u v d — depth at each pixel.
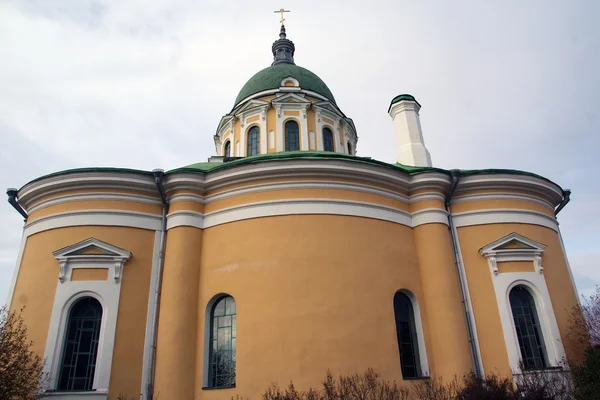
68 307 12.01
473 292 13.51
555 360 13.08
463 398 10.50
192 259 12.69
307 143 19.73
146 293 12.47
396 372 11.62
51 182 13.13
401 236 13.39
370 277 12.30
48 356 11.40
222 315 12.27
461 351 12.23
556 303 13.99
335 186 12.93
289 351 11.12
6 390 9.77
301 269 11.91
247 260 12.21
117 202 13.12
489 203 14.64
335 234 12.42
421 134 18.36
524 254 14.15
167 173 13.18
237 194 13.01
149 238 13.04
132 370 11.61
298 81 21.25
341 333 11.42
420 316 12.70
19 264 13.14
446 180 14.05
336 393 10.11
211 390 11.27
